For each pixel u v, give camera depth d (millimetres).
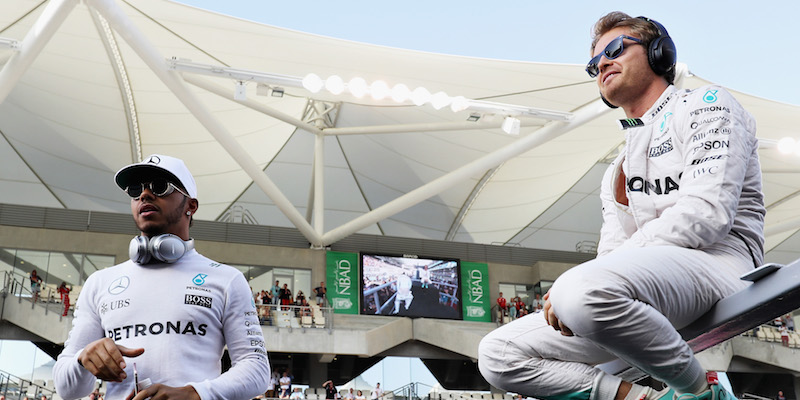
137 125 30078
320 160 30062
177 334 2609
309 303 32531
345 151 33531
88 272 31031
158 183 2773
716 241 1898
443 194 35531
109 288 2729
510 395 29609
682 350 1753
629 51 2207
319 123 30422
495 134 30031
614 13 2295
